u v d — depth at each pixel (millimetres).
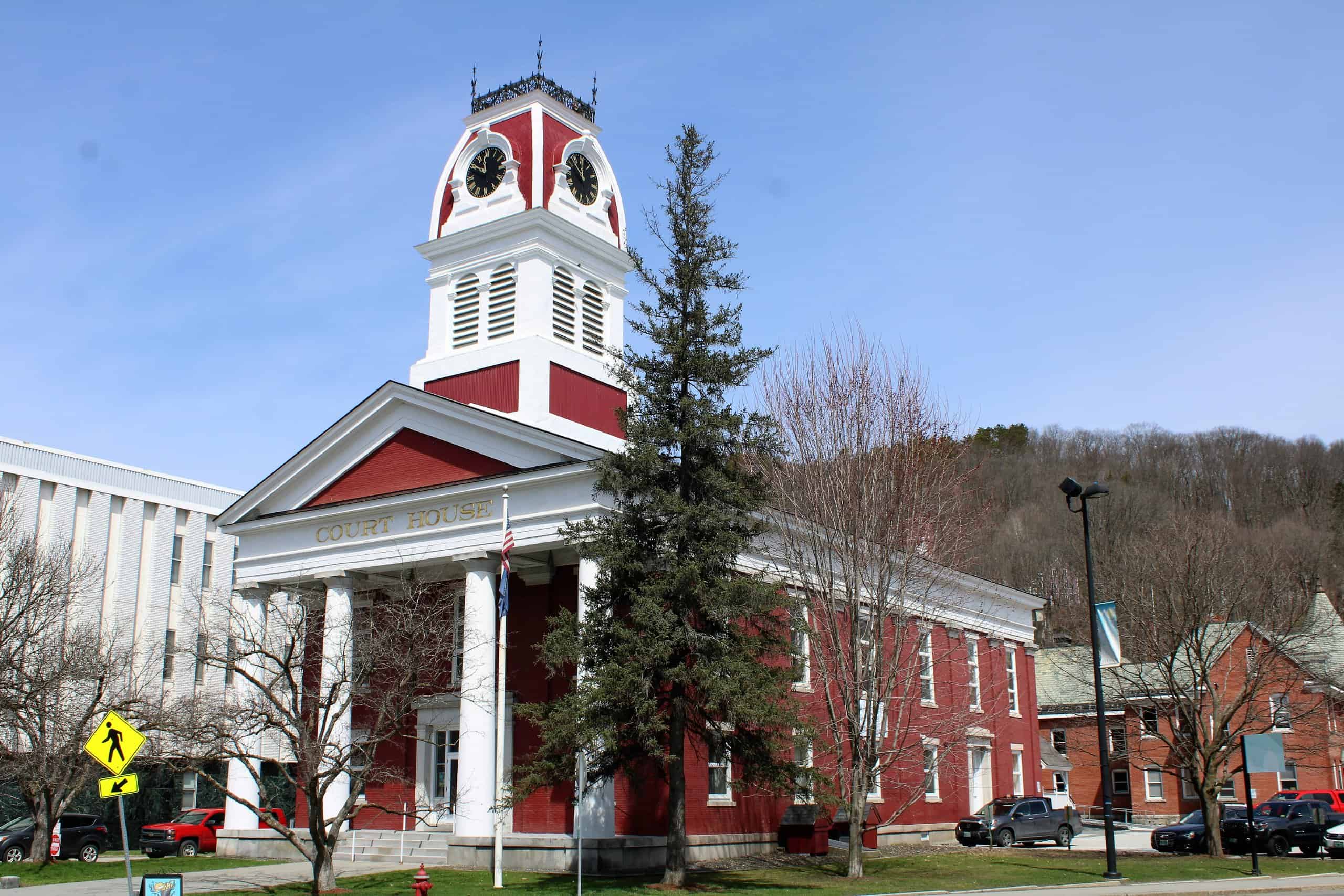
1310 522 102125
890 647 38938
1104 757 29484
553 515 32500
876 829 40219
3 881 28875
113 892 27344
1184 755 39188
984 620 52281
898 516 33062
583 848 29594
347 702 27562
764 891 26016
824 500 32875
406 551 34969
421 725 36531
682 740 27109
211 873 31328
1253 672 39500
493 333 40125
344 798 35594
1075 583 85062
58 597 43500
